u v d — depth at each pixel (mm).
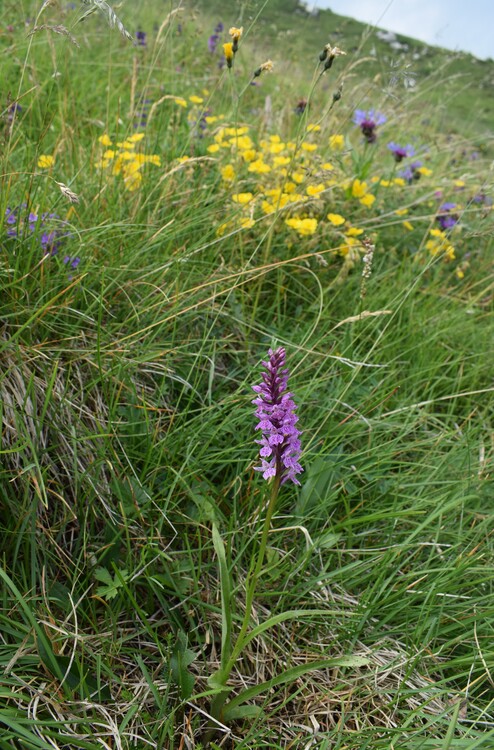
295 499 2443
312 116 4312
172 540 2121
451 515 2473
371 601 2223
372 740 1822
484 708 2004
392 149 4293
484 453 2869
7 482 2051
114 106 4633
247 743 1816
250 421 2574
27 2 5574
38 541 2045
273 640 2078
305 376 2875
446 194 4555
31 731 1633
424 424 3014
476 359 3504
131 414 2396
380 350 3104
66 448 2229
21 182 2812
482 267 4215
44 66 4809
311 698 1963
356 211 3918
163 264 2830
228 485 2381
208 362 2775
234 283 2945
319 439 2520
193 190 3342
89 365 2408
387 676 2049
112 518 2086
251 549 2283
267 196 3633
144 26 6566
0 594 1910
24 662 1764
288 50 6180
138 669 1936
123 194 3213
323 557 2344
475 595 2344
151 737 1720
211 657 2002
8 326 2305
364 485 2582
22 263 2432
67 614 1957
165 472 2326
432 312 3656
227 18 6781
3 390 2137
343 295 3438
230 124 4121
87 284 2574
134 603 1879
